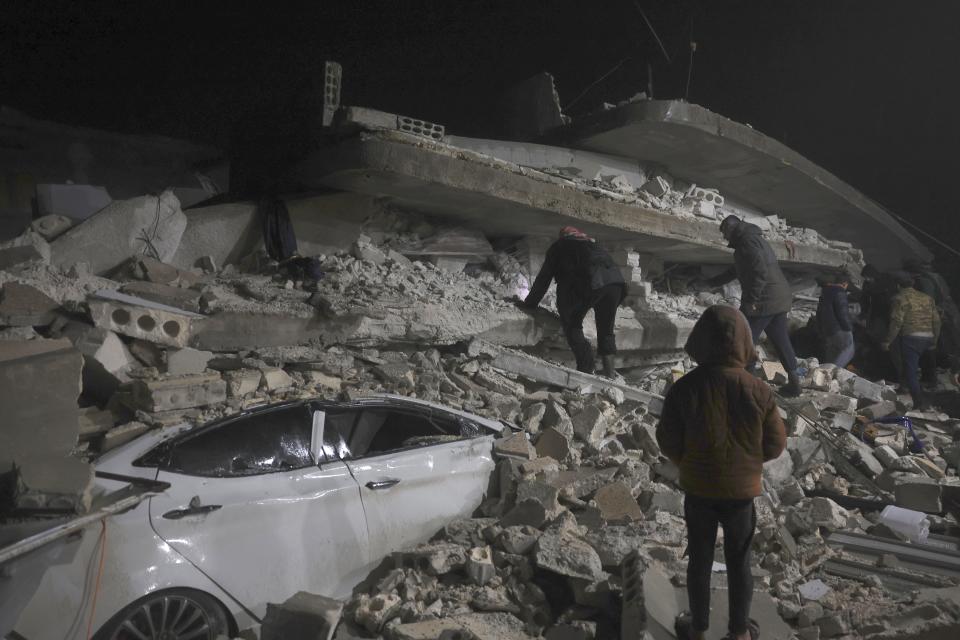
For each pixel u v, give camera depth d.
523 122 12.09
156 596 3.36
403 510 4.39
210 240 7.52
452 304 7.75
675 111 9.90
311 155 7.68
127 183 12.58
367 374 6.66
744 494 3.29
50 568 3.10
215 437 3.95
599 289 7.67
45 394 4.23
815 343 12.48
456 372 7.30
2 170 11.23
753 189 12.81
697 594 3.45
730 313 3.42
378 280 7.72
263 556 3.72
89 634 3.15
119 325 5.56
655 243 10.48
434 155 7.34
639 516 4.99
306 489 4.01
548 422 6.22
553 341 8.73
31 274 5.76
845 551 5.14
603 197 9.09
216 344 6.16
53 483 3.30
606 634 3.77
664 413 3.48
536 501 4.59
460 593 4.02
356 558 4.11
